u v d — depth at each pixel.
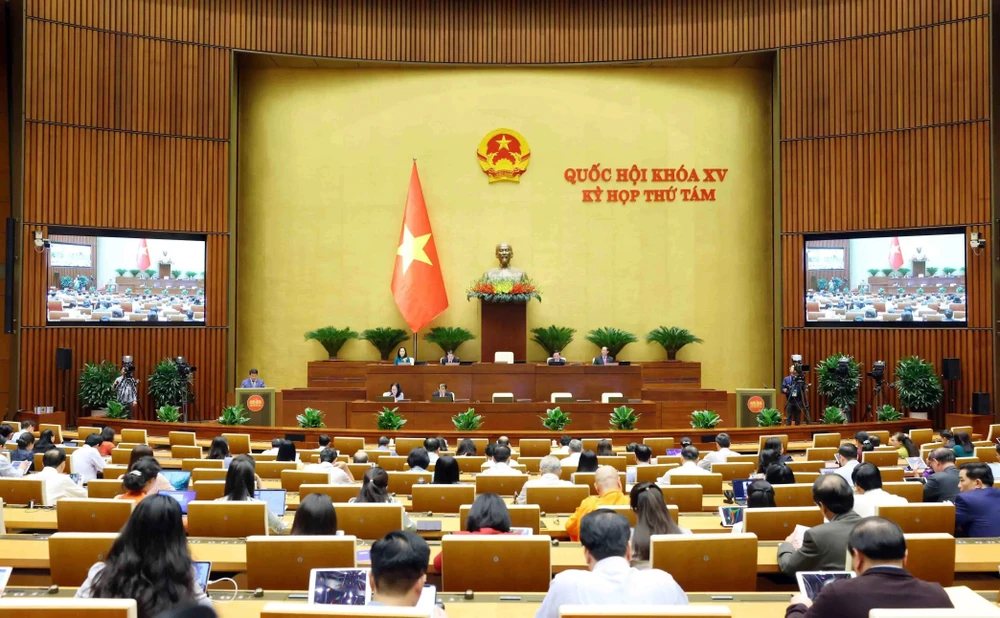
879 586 3.01
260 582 4.16
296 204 19.86
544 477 7.29
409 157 19.97
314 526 4.45
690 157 19.80
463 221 19.94
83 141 17.42
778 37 18.77
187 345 18.39
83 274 17.42
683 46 19.36
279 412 19.39
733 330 19.56
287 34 19.25
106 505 5.32
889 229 17.66
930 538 4.23
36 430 13.89
